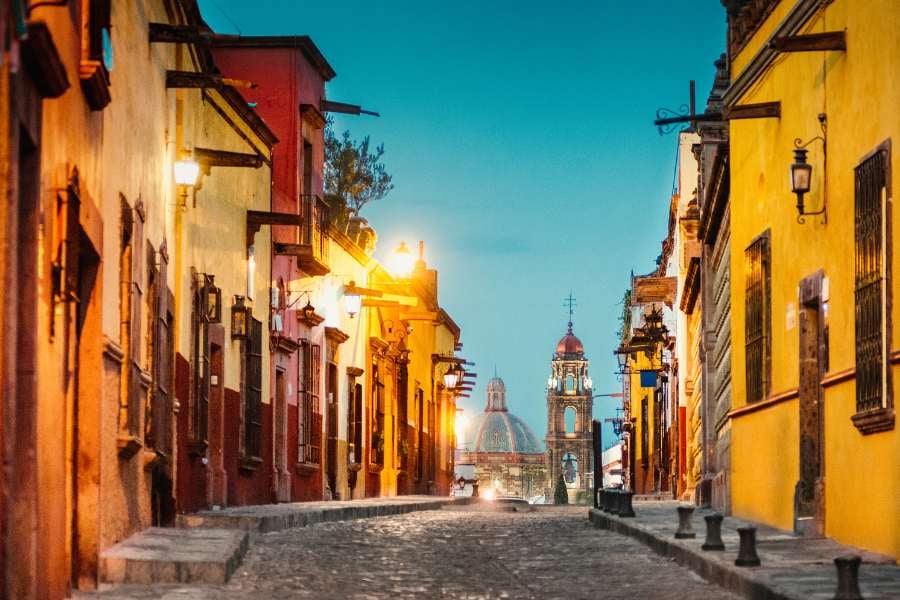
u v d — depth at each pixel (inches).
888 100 649.6
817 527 782.5
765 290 938.1
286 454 1402.6
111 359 622.5
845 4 723.4
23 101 406.9
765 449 945.5
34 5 426.0
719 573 611.5
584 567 720.3
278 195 1368.1
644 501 1796.3
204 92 1034.7
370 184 2234.3
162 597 540.7
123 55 689.0
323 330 1569.9
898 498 631.2
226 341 1139.3
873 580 552.7
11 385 397.1
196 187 989.2
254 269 1247.5
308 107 1464.1
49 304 456.4
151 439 776.9
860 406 687.7
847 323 724.0
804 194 821.9
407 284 2180.1
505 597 576.7
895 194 637.9
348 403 1727.4
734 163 1060.5
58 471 483.8
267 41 1444.4
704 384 1352.1
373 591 592.7
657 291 1926.7
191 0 940.6
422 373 2434.8
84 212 527.8
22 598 420.5
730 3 1046.4
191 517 919.0
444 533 1019.3
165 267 858.1
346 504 1406.3
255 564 703.7
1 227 388.2
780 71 885.2
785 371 882.1
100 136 581.9
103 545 615.2
